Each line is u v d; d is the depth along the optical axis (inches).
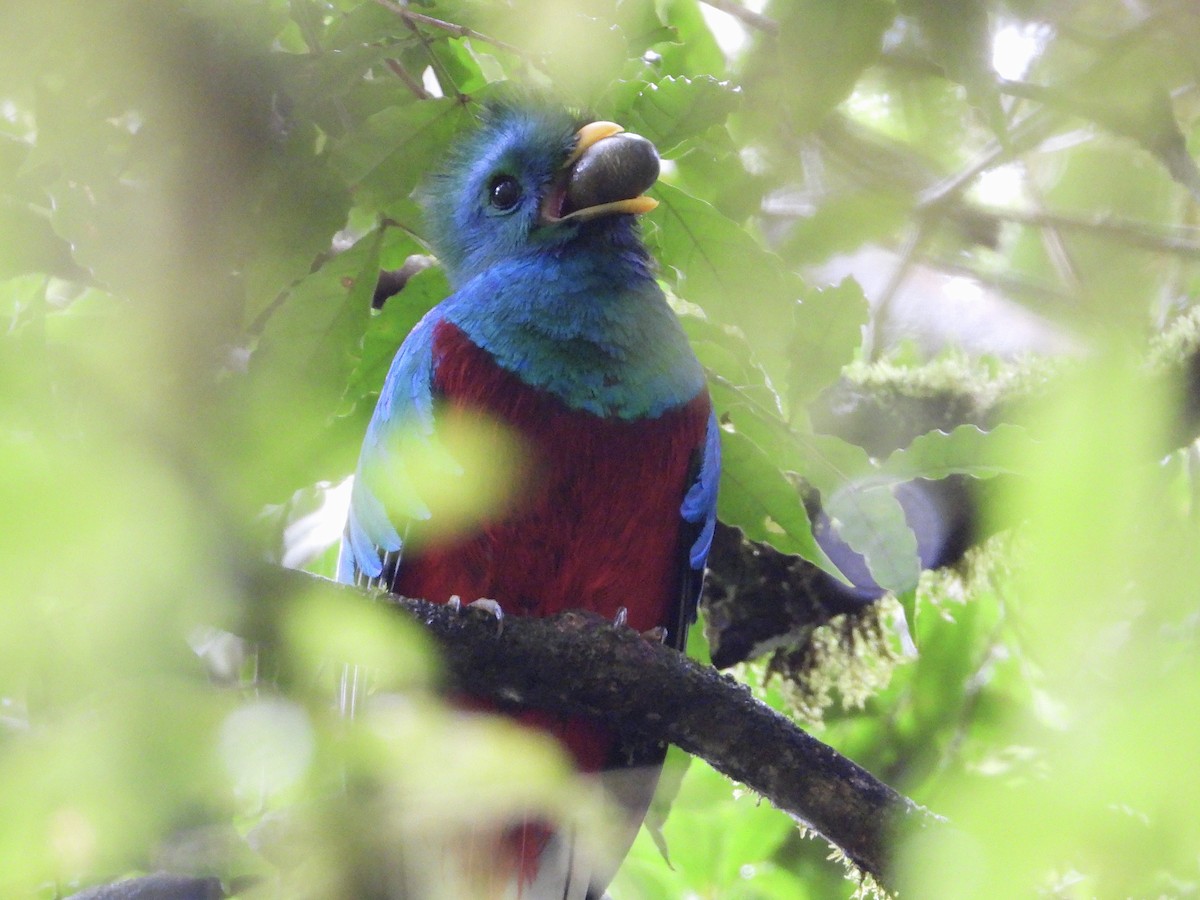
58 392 143.6
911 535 283.0
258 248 257.1
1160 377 343.3
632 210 299.3
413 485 297.9
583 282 305.0
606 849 286.8
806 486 391.5
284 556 366.6
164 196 213.6
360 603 191.5
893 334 425.1
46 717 137.9
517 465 295.7
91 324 258.1
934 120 328.5
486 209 333.4
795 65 244.8
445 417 300.0
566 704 280.7
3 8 208.4
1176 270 384.8
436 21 265.6
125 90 218.4
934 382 413.7
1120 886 167.0
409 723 164.6
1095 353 337.4
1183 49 263.6
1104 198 371.6
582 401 296.4
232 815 146.9
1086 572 186.2
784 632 411.2
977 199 388.8
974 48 248.1
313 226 257.9
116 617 132.0
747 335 293.4
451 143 299.3
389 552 307.0
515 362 298.5
